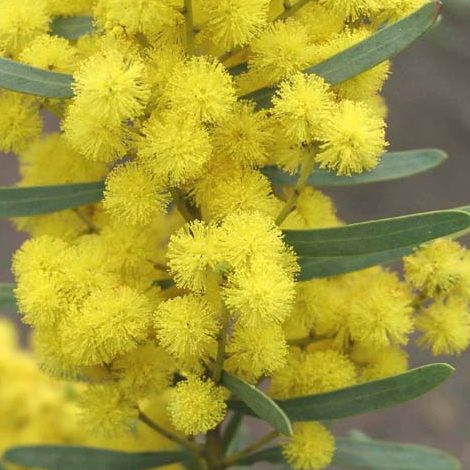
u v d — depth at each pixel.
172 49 0.18
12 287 0.22
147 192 0.18
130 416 0.20
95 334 0.18
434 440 0.53
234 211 0.18
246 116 0.18
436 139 0.67
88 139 0.18
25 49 0.19
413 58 0.69
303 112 0.18
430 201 0.64
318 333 0.20
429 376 0.18
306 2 0.19
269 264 0.18
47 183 0.21
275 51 0.18
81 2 0.20
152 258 0.20
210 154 0.18
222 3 0.18
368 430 0.53
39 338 0.20
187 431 0.19
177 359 0.19
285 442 0.20
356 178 0.21
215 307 0.19
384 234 0.18
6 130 0.20
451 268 0.20
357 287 0.20
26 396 0.25
